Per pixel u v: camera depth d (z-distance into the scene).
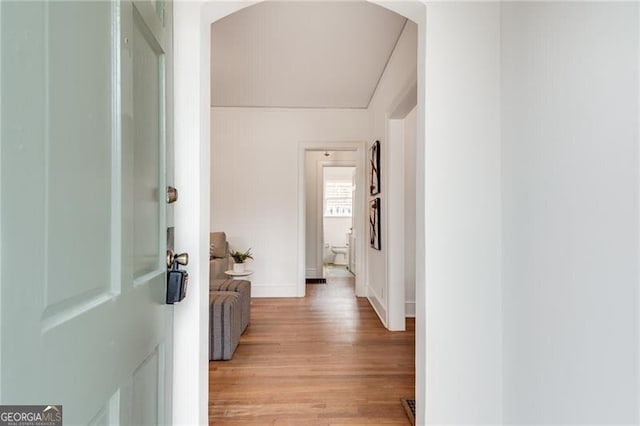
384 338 3.41
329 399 2.26
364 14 2.74
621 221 0.96
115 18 0.80
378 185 4.12
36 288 0.54
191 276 1.43
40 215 0.55
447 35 1.54
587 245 1.07
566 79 1.16
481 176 1.54
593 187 1.05
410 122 4.06
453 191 1.53
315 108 5.20
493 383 1.53
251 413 2.10
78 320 0.65
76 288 0.65
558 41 1.19
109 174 0.78
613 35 0.98
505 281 1.50
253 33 3.02
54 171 0.58
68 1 0.62
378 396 2.30
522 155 1.39
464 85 1.54
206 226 1.54
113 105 0.80
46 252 0.56
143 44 1.00
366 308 4.54
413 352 3.06
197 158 1.44
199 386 1.43
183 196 1.43
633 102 0.92
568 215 1.15
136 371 0.94
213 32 2.99
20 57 0.51
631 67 0.93
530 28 1.34
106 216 0.77
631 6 0.92
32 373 0.53
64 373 0.61
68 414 0.62
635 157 0.91
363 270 5.17
